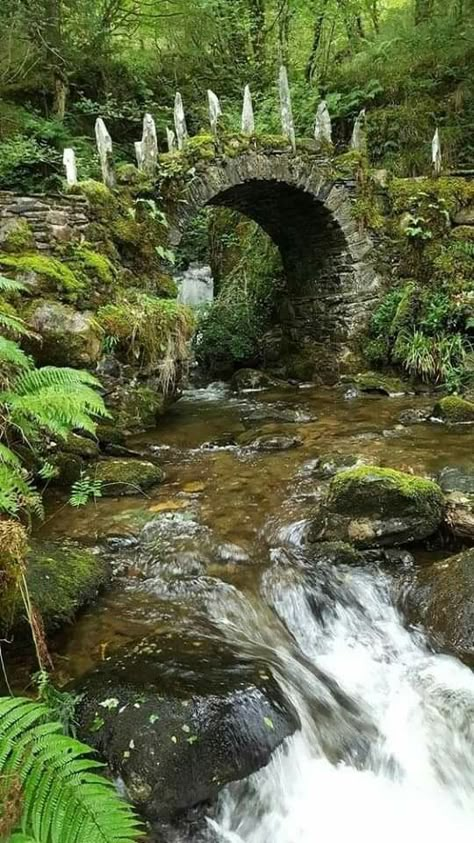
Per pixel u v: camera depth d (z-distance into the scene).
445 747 3.41
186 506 5.46
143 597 4.12
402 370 10.17
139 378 7.75
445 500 4.88
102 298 7.30
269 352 12.27
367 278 10.54
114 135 14.11
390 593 4.32
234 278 13.39
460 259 10.23
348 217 10.26
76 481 5.66
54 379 3.99
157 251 8.38
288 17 15.32
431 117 12.58
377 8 16.34
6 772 2.04
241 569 4.50
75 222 7.49
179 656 3.35
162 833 2.65
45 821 1.93
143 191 8.47
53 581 3.87
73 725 2.88
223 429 8.02
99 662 3.40
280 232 11.38
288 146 9.59
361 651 4.00
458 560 4.28
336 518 4.82
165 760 2.71
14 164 10.29
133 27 14.28
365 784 3.15
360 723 3.45
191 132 14.45
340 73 14.51
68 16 12.40
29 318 6.04
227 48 15.44
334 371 10.98
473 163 12.11
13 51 11.41
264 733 2.96
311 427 7.96
